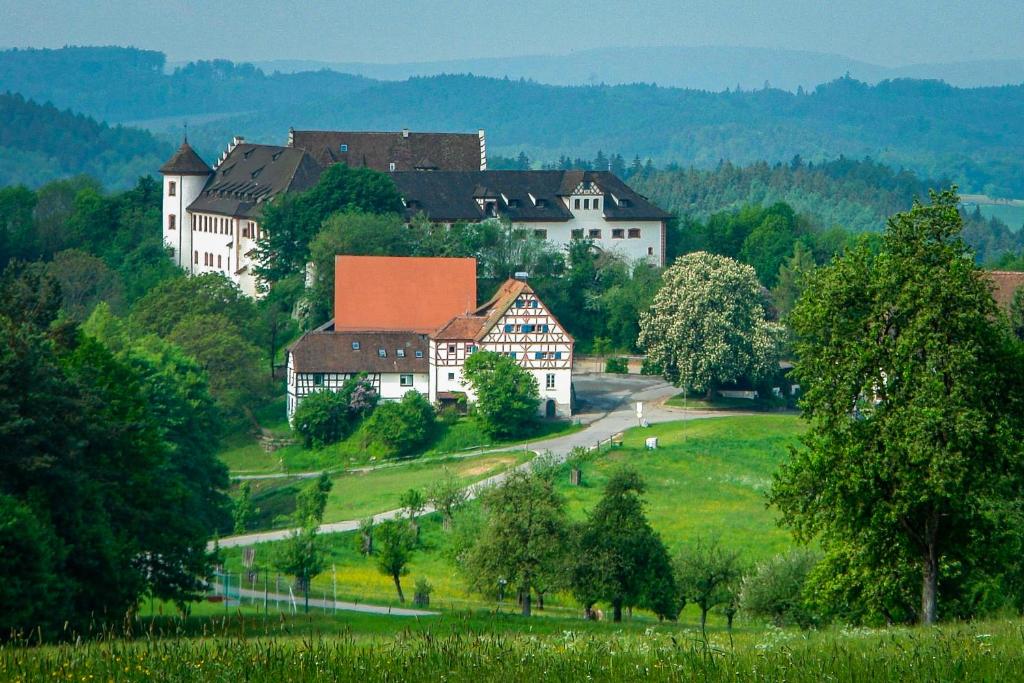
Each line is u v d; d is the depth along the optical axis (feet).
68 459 642.22
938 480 577.02
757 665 385.91
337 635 456.86
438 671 384.06
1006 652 396.57
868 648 409.28
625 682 377.09
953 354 593.83
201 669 390.21
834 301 622.95
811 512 626.64
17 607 558.56
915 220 620.90
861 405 624.18
